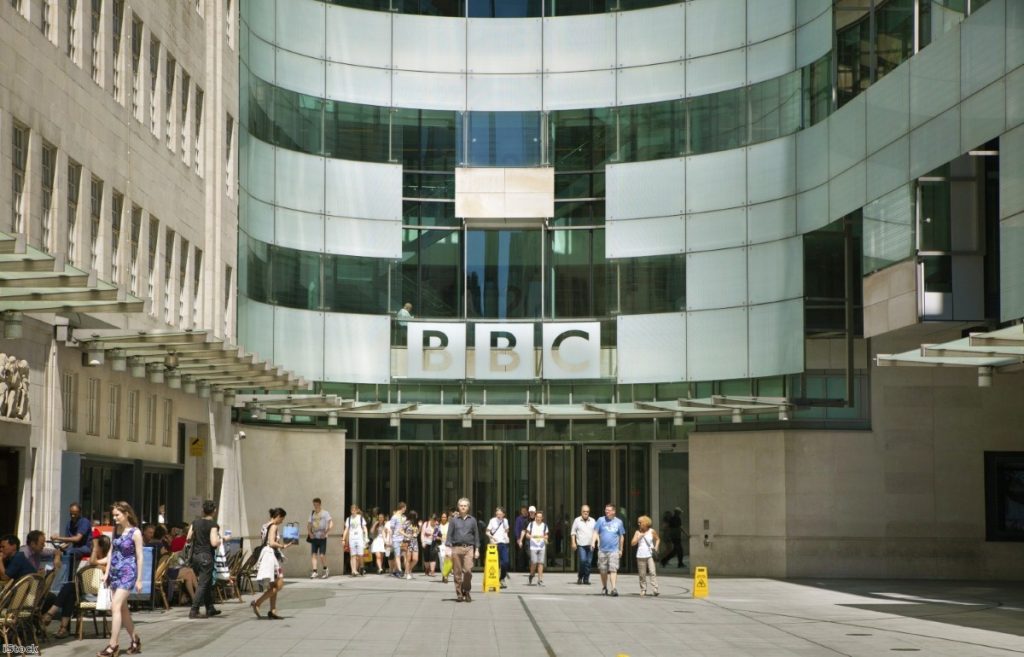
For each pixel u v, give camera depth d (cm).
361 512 3862
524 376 4134
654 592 2973
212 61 3441
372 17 4197
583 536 3425
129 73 2781
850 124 3397
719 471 3753
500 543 3388
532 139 4216
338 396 3812
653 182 4078
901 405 3622
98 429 2614
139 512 2828
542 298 4159
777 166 3819
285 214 3997
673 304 4022
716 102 3994
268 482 3784
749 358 3856
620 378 4072
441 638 1970
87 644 1811
